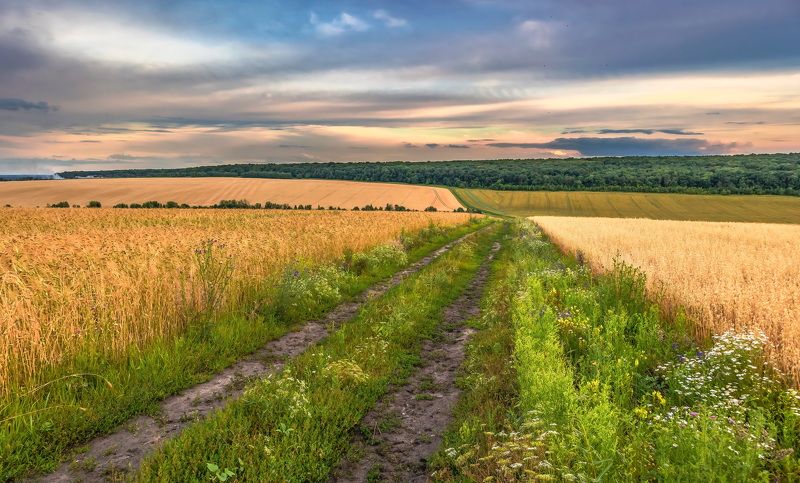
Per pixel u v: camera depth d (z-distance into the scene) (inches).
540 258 767.7
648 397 226.2
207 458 183.5
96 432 209.5
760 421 169.6
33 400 222.7
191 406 239.6
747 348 237.3
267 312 402.3
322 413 220.8
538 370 225.9
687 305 348.5
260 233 721.0
